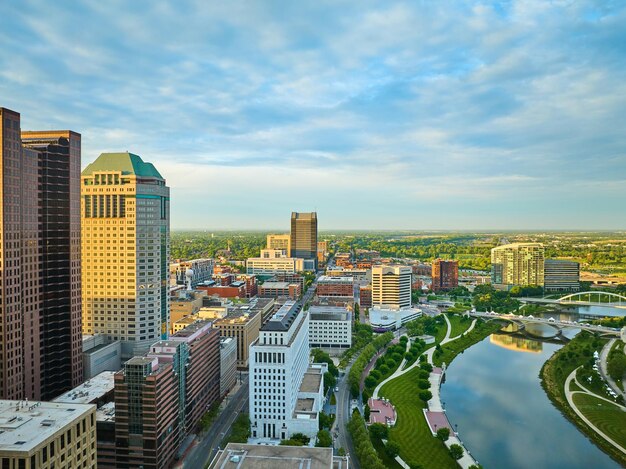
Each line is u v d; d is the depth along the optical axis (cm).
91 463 17825
